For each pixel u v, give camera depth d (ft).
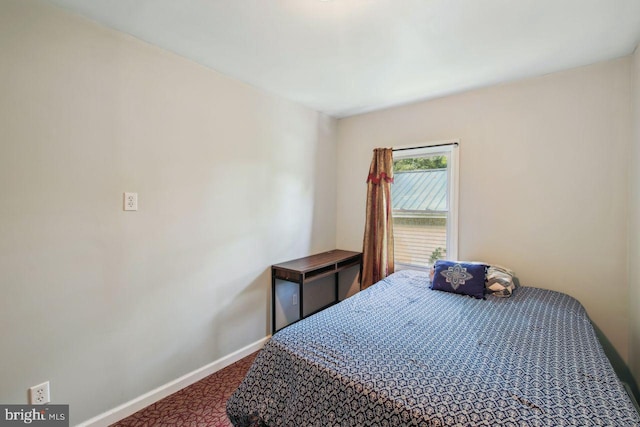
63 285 5.23
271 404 4.64
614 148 7.04
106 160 5.68
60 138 5.12
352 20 5.40
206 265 7.44
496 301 7.02
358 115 11.28
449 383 3.84
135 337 6.19
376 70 7.46
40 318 5.00
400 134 10.31
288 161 9.71
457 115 9.15
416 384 3.83
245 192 8.35
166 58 6.53
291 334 5.31
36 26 4.83
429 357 4.50
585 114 7.34
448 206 9.63
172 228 6.74
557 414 3.24
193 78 7.04
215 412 6.17
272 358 4.92
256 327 8.80
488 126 8.64
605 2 4.91
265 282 9.04
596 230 7.28
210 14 5.24
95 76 5.50
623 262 6.98
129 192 6.01
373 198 10.61
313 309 10.98
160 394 6.57
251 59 6.91
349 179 11.62
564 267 7.70
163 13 5.22
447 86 8.53
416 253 10.39
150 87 6.28
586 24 5.54
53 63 5.02
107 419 5.78
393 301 7.09
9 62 4.61
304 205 10.39
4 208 4.63
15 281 4.75
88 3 4.95
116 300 5.90
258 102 8.65
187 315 7.07
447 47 6.36
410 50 6.49
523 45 6.30
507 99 8.34
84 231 5.45
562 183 7.67
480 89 8.74
